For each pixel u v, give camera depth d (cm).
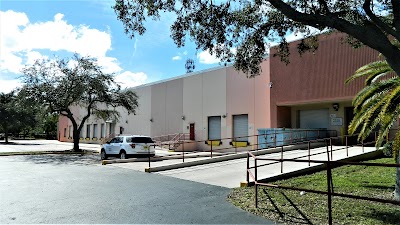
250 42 1014
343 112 2083
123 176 1240
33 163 1767
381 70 1116
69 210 711
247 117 2509
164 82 3356
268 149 1844
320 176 1117
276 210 699
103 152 2067
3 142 4891
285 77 2223
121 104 2867
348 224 593
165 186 1020
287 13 720
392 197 781
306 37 1148
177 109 3158
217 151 2677
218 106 2727
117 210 714
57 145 4150
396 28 698
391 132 1638
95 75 2638
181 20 910
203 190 951
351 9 866
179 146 2862
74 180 1138
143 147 1912
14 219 639
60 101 2636
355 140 2036
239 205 759
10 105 4569
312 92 2069
